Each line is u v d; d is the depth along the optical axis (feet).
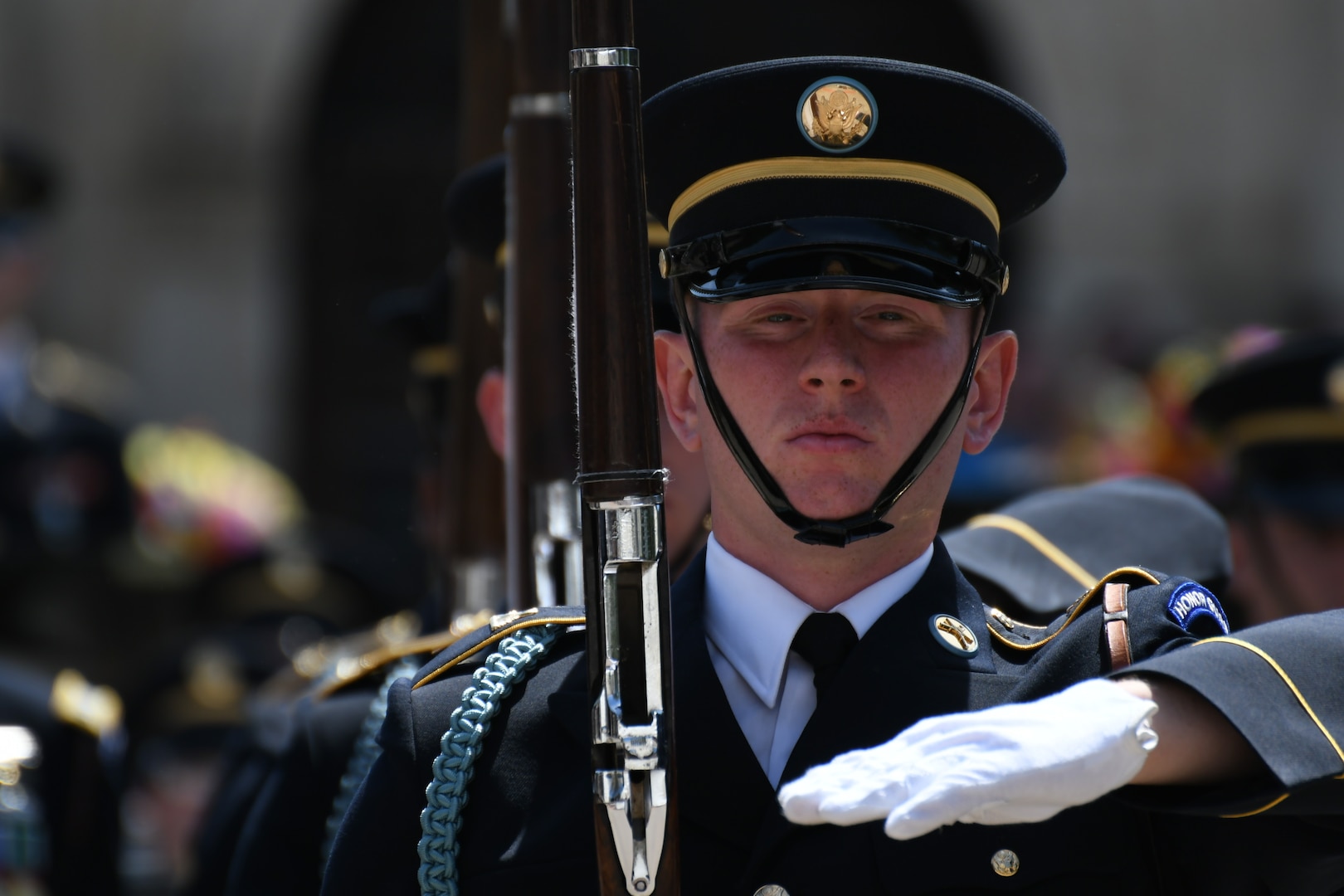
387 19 113.70
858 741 24.41
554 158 31.81
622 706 22.30
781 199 24.77
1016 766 19.44
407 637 49.14
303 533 93.15
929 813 19.21
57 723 49.88
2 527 81.82
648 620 22.35
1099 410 80.59
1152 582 25.20
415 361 52.47
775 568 25.38
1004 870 23.70
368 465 113.29
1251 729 20.93
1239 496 47.29
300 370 113.50
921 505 25.08
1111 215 109.09
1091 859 23.73
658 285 33.68
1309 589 46.37
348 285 113.60
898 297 24.35
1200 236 109.09
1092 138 108.88
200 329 112.88
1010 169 25.57
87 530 83.51
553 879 24.34
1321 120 108.68
